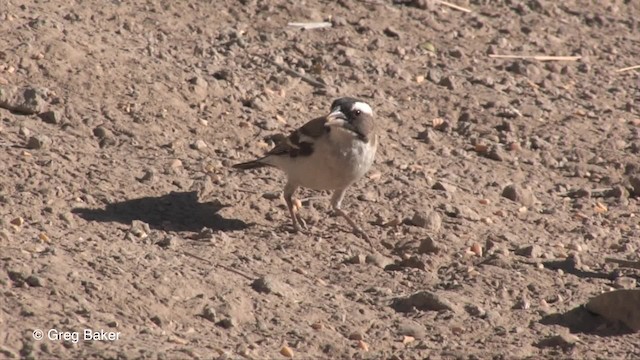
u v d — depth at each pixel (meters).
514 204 14.87
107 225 12.38
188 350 9.41
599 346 10.48
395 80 18.73
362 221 13.70
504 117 18.00
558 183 15.97
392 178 15.08
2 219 11.77
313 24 20.25
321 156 12.59
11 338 9.16
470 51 20.53
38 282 10.09
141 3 19.62
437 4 22.27
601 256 13.07
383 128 16.91
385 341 10.41
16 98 15.05
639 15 23.91
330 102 17.52
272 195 14.02
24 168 13.40
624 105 19.22
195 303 10.48
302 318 10.66
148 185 13.71
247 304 10.70
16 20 17.23
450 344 10.44
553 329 10.89
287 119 16.62
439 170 15.73
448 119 17.66
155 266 11.12
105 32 17.94
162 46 18.16
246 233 12.91
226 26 19.61
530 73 19.95
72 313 9.73
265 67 18.30
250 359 9.55
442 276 12.16
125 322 9.88
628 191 15.70
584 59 21.00
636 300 10.91
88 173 13.74
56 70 16.09
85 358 9.04
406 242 13.01
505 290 11.73
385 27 20.78
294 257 12.36
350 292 11.48
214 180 14.22
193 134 15.59
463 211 14.16
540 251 12.98
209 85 16.86
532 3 23.31
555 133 17.64
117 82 16.25
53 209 12.44
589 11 23.59
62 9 18.34
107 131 14.94
